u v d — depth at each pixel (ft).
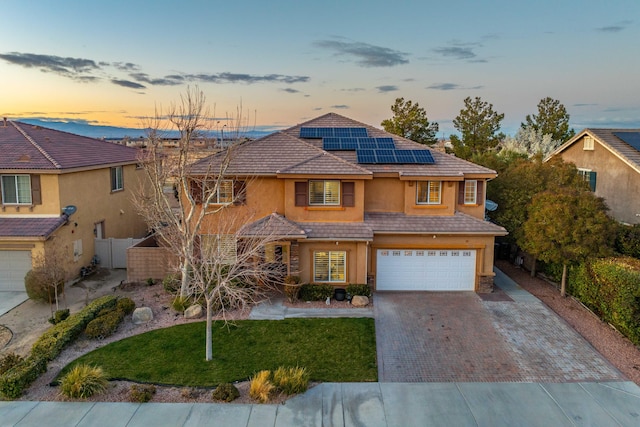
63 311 59.21
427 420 38.99
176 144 69.10
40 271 63.10
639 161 87.81
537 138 162.40
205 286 50.88
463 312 63.52
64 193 74.59
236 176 70.59
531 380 45.91
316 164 71.56
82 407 40.22
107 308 59.77
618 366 48.75
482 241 71.10
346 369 47.62
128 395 42.06
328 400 41.91
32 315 62.28
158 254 73.67
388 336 56.08
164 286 68.08
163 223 89.81
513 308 64.95
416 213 74.18
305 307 64.69
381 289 72.64
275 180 71.77
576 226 63.31
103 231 88.84
